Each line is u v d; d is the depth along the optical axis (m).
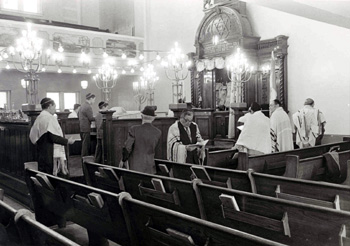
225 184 4.29
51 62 16.62
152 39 19.25
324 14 7.05
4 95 17.88
